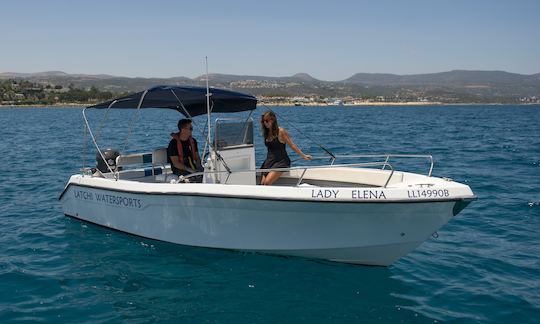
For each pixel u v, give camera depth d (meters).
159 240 6.96
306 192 5.80
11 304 5.22
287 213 5.95
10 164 15.43
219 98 7.25
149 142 22.09
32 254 6.75
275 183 7.56
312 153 17.92
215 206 6.26
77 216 8.20
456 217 8.59
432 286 5.66
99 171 7.80
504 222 8.29
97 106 7.67
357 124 40.78
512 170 13.94
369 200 5.59
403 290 5.54
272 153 6.77
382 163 6.03
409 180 6.44
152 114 68.19
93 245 7.05
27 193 10.83
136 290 5.55
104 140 23.44
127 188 7.01
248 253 6.45
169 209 6.68
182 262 6.32
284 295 5.38
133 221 7.20
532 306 5.16
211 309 5.07
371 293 5.45
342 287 5.59
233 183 6.96
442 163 15.35
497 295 5.43
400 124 41.59
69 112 86.81
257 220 6.14
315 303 5.20
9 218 8.60
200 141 18.97
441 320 4.86
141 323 4.81
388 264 6.16
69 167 14.79
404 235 5.84
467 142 23.41
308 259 6.32
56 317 4.93
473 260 6.52
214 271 6.02
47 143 22.72
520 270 6.18
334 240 6.01
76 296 5.42
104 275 5.98
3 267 6.27
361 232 5.88
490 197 10.13
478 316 4.95
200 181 7.37
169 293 5.46
